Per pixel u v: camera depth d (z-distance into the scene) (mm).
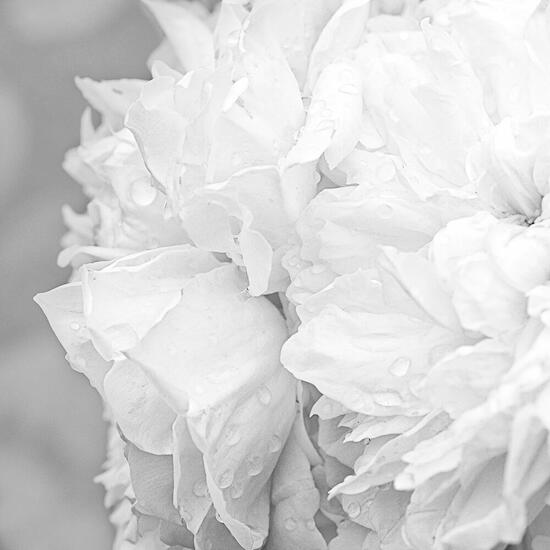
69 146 814
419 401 433
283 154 453
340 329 439
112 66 814
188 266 466
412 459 421
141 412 456
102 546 764
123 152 490
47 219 806
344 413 445
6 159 812
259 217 451
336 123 447
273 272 457
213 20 525
